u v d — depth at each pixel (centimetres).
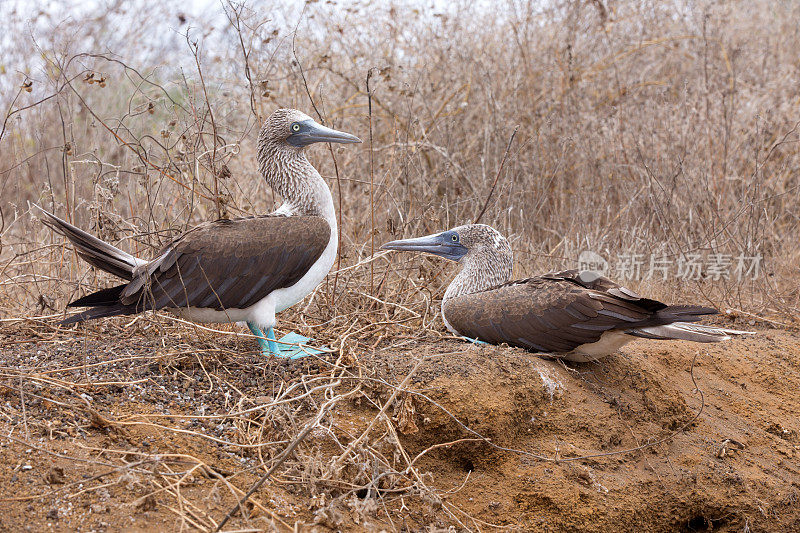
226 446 555
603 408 681
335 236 734
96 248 664
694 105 1262
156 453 533
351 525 523
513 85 1297
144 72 1209
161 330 705
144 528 467
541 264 1040
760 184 1130
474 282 786
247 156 1094
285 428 574
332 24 1241
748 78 1414
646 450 670
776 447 745
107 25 1256
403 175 1084
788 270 1086
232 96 1098
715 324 962
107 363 626
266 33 1042
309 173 742
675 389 745
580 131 1257
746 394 812
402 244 809
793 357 866
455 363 669
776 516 674
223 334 726
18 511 464
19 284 843
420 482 569
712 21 1477
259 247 673
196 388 620
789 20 1563
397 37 1292
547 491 614
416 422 629
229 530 480
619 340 683
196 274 659
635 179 1205
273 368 657
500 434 641
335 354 700
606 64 1405
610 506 618
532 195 1163
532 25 1391
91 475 498
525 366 680
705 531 665
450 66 1297
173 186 966
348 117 1211
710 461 685
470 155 1234
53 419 547
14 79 1145
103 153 1124
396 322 784
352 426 610
